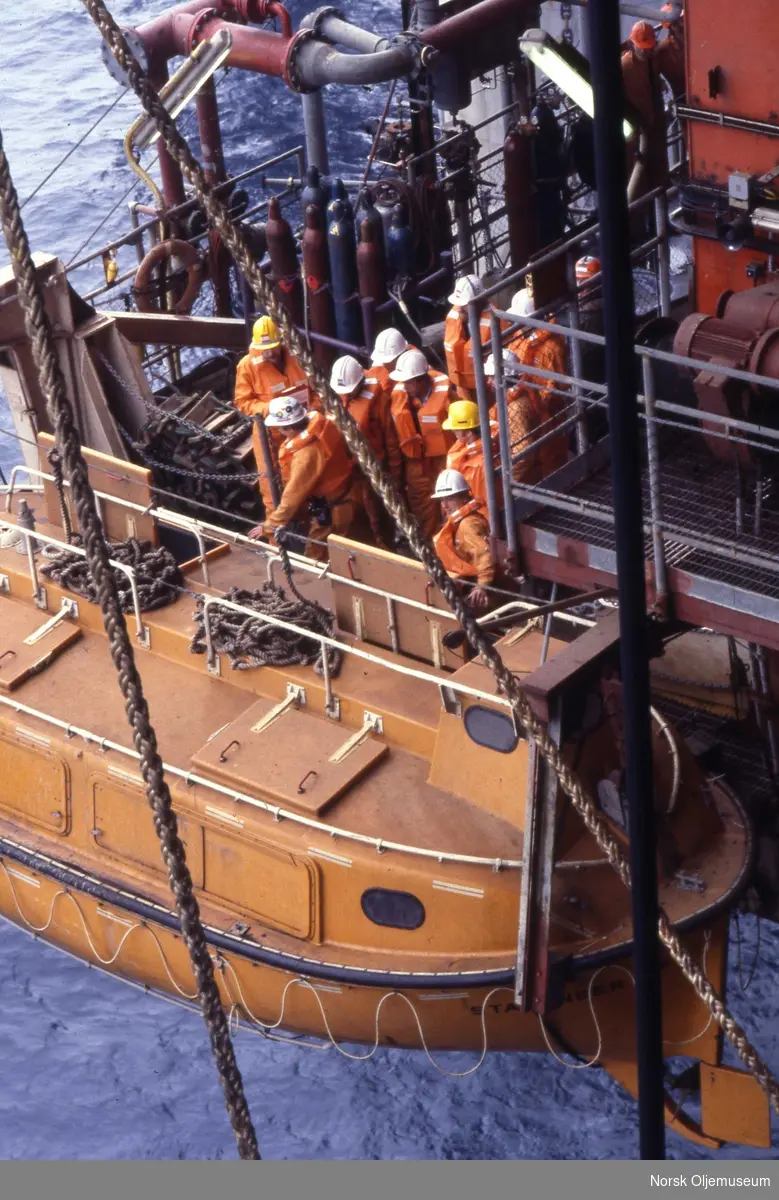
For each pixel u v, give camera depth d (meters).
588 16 5.00
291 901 11.92
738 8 10.73
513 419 13.13
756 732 12.98
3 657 13.66
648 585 9.52
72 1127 13.08
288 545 15.01
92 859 13.02
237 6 19.03
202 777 12.22
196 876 12.47
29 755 13.22
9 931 15.19
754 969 13.42
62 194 32.19
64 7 44.03
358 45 18.22
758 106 10.91
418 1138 12.88
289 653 12.80
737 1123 12.08
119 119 36.34
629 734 5.88
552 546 9.95
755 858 11.77
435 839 11.51
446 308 18.16
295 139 33.69
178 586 13.84
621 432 5.49
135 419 16.67
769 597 8.95
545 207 15.93
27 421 16.33
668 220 11.76
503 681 6.00
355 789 11.96
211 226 18.38
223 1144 12.88
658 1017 6.22
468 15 17.58
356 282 16.83
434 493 13.81
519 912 11.05
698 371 9.47
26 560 14.49
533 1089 13.30
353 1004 11.90
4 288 15.64
